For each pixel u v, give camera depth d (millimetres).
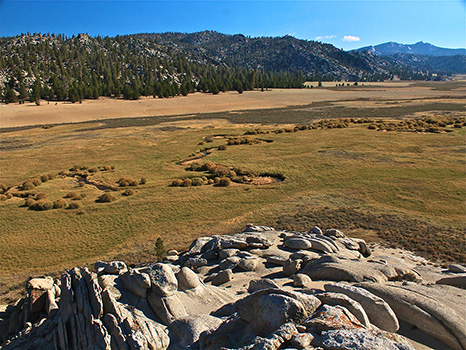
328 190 40094
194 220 32906
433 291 9242
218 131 85938
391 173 44750
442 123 79875
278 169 50000
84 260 25234
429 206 33094
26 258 25844
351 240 20828
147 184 46281
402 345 5688
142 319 9992
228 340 7383
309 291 9367
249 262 17203
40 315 13586
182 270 12602
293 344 6094
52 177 50875
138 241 28469
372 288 9312
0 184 45875
